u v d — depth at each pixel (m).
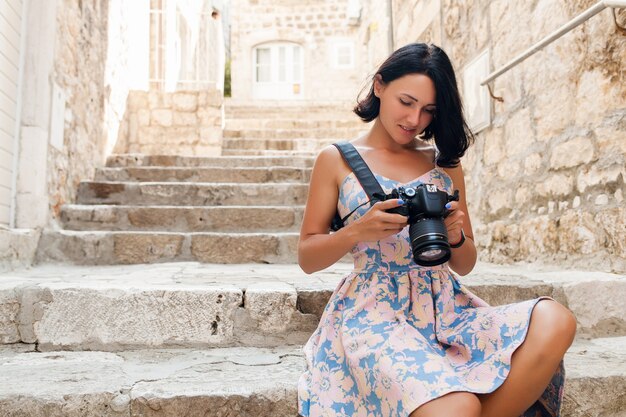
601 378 1.49
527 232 2.91
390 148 1.42
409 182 1.35
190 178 4.53
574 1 2.49
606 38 2.30
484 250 3.44
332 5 12.25
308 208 1.40
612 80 2.27
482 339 1.15
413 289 1.27
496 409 1.07
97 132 4.62
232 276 2.55
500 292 2.05
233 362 1.67
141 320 1.85
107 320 1.84
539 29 2.79
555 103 2.66
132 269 2.98
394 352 1.10
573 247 2.52
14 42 3.08
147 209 3.72
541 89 2.79
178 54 8.09
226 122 7.93
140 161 4.91
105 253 3.25
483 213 3.48
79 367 1.61
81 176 4.15
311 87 12.12
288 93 12.45
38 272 2.79
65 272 2.80
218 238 3.34
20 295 1.82
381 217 1.18
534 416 1.21
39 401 1.32
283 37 12.30
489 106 3.37
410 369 1.05
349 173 1.36
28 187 3.15
